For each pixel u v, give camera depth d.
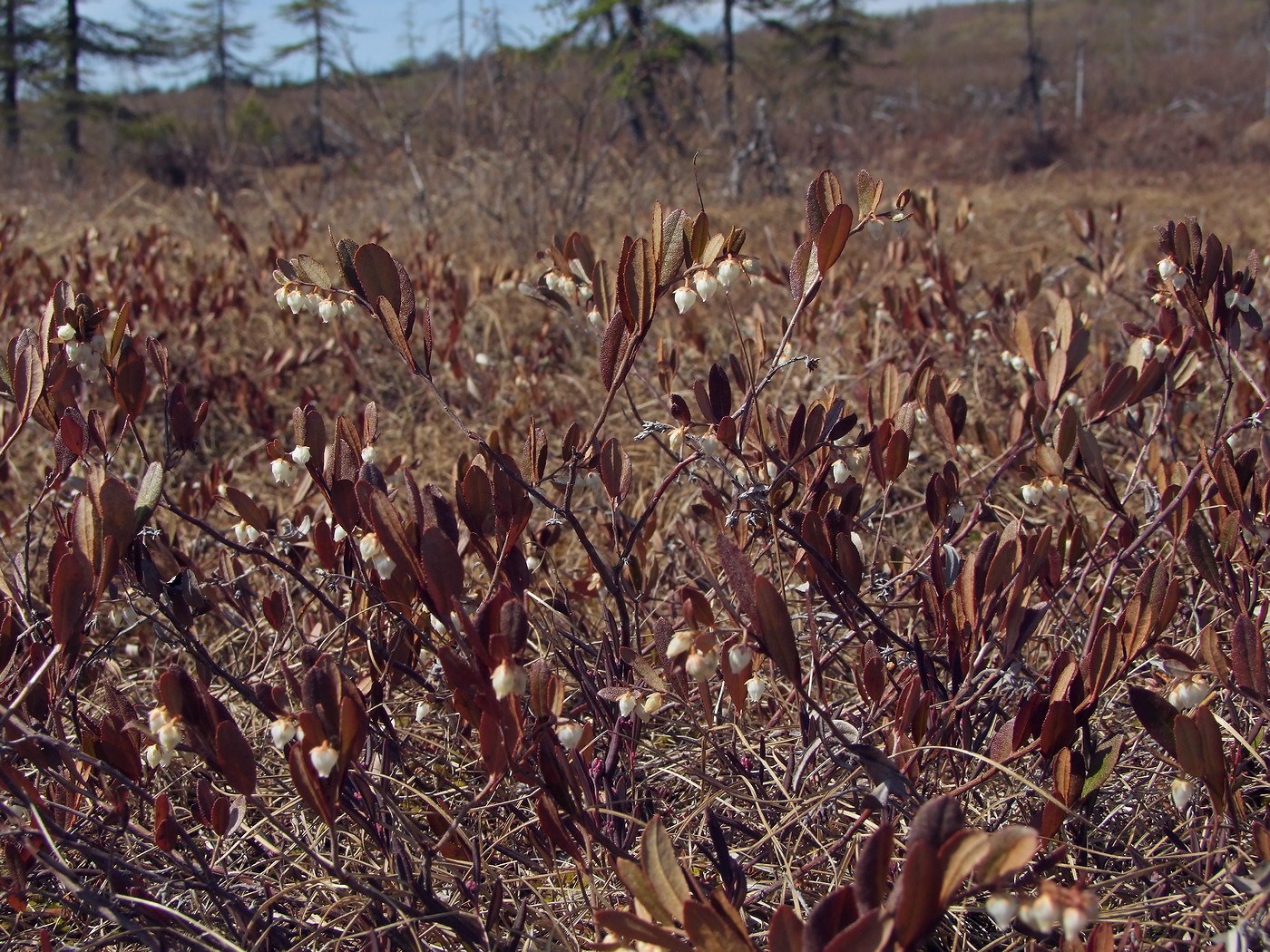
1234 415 0.86
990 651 0.49
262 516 0.58
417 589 0.43
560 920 0.47
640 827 0.50
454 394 1.11
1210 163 5.24
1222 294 0.57
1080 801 0.44
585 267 0.62
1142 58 10.88
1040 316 1.26
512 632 0.40
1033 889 0.45
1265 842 0.42
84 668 0.56
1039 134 6.19
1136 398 0.58
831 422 0.51
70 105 7.59
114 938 0.45
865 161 5.18
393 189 2.50
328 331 1.30
